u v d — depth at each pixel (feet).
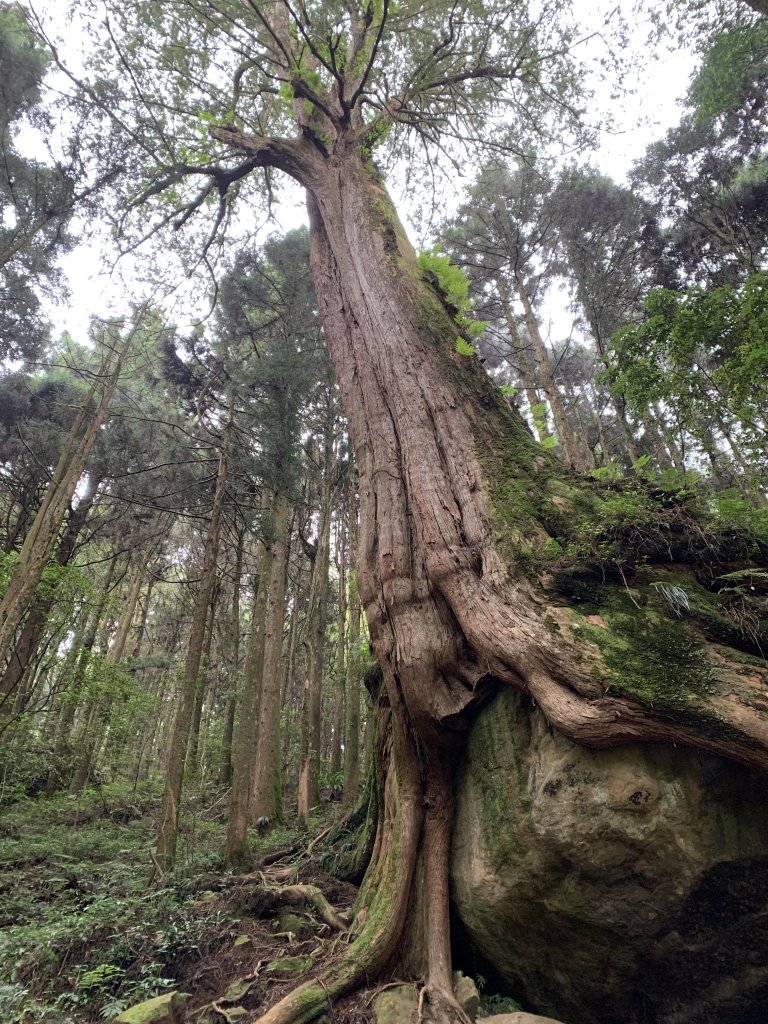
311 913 17.11
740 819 11.43
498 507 16.49
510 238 50.57
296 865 23.03
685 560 14.39
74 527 50.96
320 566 50.70
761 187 48.70
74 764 45.93
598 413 55.57
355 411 22.41
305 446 53.42
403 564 17.12
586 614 13.39
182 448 44.45
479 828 13.88
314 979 12.72
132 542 59.98
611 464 19.06
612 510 15.25
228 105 31.71
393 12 30.73
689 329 20.94
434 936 13.55
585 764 12.02
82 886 22.04
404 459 19.15
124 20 28.78
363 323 22.80
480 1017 12.59
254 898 18.43
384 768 18.90
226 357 44.86
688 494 15.66
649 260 54.08
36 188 34.53
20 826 33.63
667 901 11.55
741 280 49.11
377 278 23.21
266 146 28.96
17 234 36.37
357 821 23.71
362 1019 11.84
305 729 40.65
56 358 57.57
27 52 34.53
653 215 53.88
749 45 31.96
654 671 11.83
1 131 35.29
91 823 38.37
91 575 65.05
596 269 49.93
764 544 14.34
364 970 12.97
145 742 68.49
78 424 34.35
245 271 46.55
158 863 21.68
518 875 12.48
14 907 19.54
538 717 13.56
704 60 35.04
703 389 22.30
